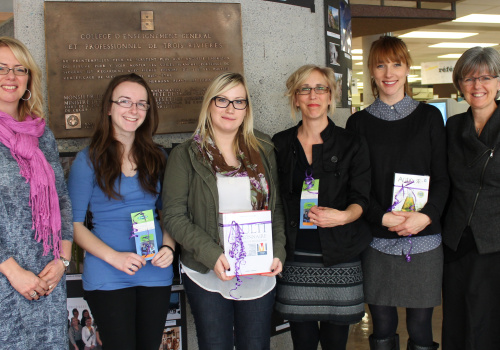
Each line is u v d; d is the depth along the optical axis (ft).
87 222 7.53
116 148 7.09
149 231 6.89
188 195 7.09
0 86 5.93
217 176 7.07
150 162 7.33
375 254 8.16
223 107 7.07
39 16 8.98
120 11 8.96
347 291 7.48
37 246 6.07
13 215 5.80
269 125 10.65
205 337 6.94
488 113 7.75
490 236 7.52
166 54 9.22
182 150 7.19
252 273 6.66
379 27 18.97
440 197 7.84
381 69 8.18
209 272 6.95
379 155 8.04
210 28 9.45
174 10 9.23
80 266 8.99
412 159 7.92
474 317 7.80
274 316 10.21
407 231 7.59
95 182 7.01
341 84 12.55
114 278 6.83
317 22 11.38
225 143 7.39
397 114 8.21
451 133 8.14
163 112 9.27
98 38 8.88
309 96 7.73
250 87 10.38
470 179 7.73
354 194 7.69
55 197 6.23
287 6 10.78
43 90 9.04
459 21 30.91
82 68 8.83
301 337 7.96
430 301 7.87
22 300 5.87
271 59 10.61
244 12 10.21
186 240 6.68
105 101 7.09
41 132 6.34
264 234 6.73
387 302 8.02
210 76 9.49
